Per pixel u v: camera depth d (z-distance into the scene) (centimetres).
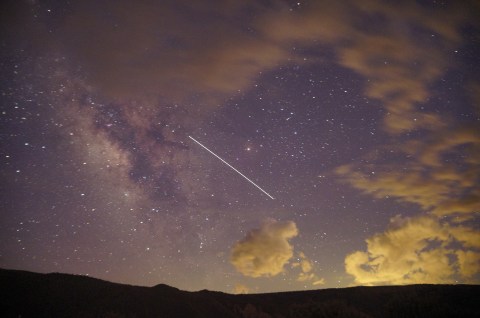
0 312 1619
